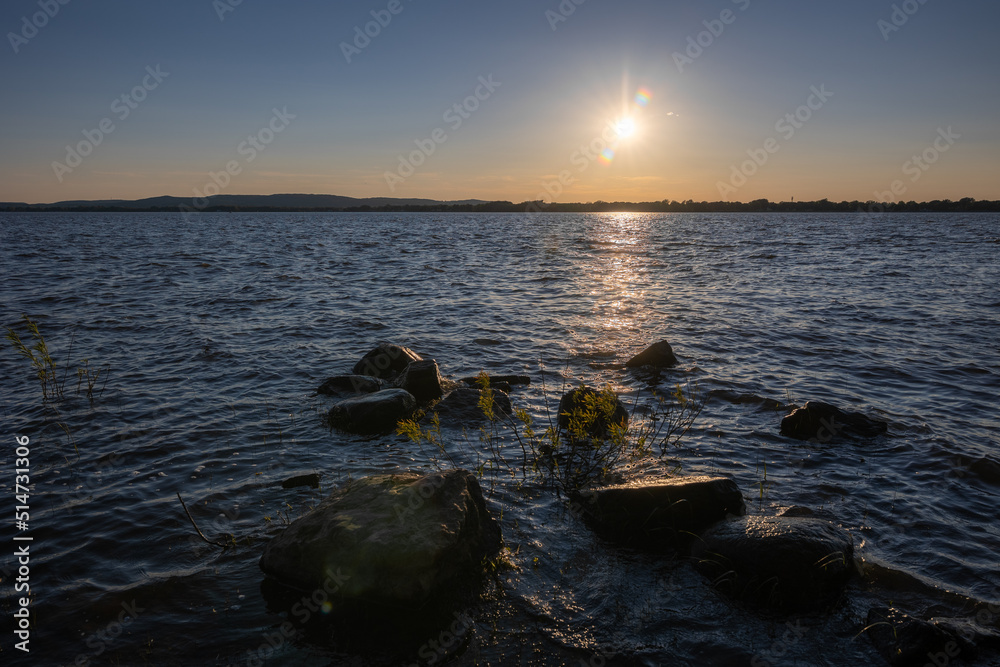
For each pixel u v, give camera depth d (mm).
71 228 93062
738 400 10555
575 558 5633
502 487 7086
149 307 19703
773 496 6867
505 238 71562
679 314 19188
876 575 5363
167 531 6004
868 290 24422
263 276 28906
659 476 6949
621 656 4375
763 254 43562
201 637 4496
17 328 16078
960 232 78375
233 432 8836
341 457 7965
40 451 8055
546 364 13234
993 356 13570
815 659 4363
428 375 10422
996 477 7328
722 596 5094
